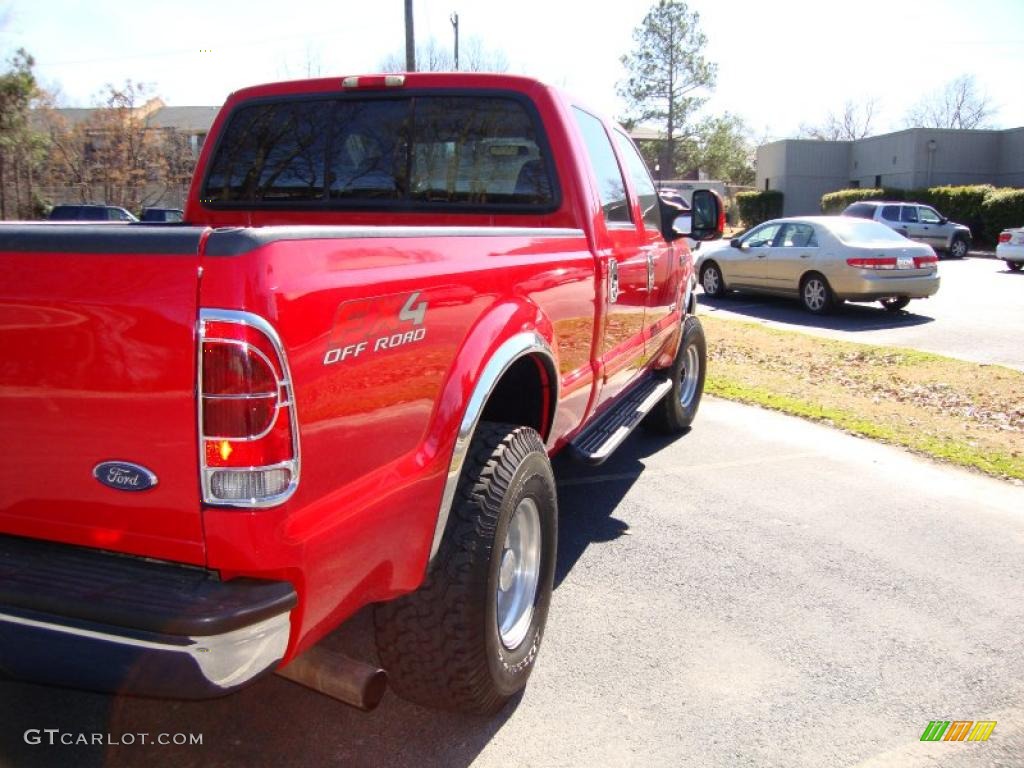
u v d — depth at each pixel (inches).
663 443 269.7
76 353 78.7
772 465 246.1
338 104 174.7
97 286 77.4
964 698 130.3
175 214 1099.9
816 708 127.0
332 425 84.4
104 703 124.7
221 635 75.4
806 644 145.2
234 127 182.9
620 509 209.3
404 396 96.4
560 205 162.2
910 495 220.2
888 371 366.0
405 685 113.3
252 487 76.6
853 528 197.5
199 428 76.2
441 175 170.4
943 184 1658.5
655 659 139.9
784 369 382.0
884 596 163.3
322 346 82.0
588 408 170.6
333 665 95.0
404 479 97.0
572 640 145.7
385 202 173.8
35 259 79.1
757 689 131.7
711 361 403.2
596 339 164.4
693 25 2308.1
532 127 162.9
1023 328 490.9
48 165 1374.3
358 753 115.0
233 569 79.0
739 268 617.3
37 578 80.6
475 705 114.9
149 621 75.4
